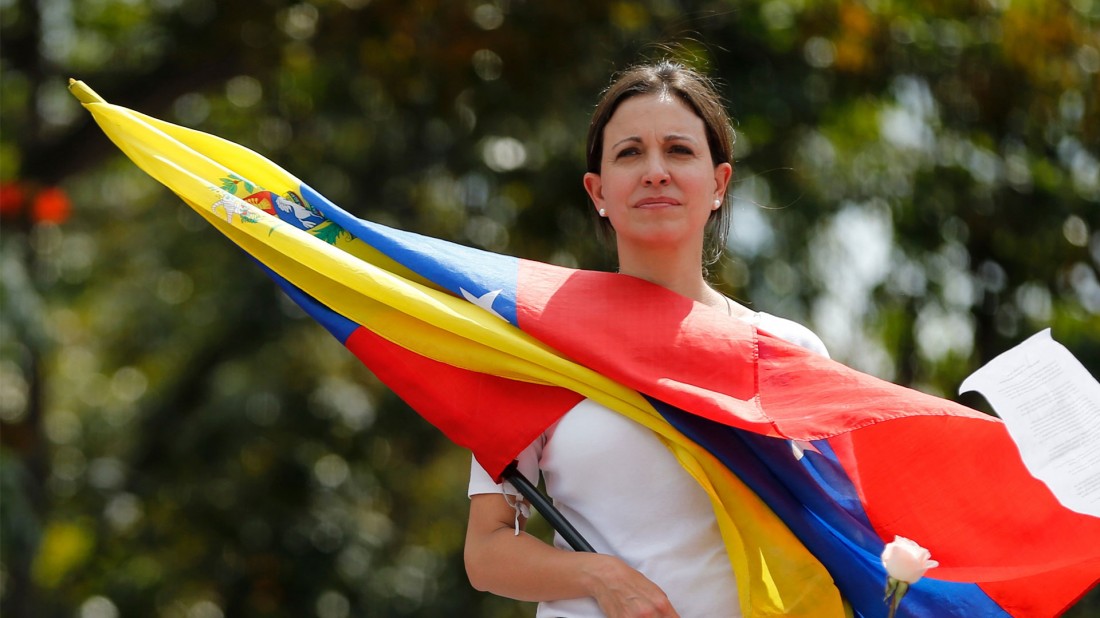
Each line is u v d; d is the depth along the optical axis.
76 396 36.25
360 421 29.84
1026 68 22.31
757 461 6.54
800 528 6.53
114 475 30.03
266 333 29.77
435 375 6.79
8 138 25.03
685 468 6.37
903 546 5.95
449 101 23.20
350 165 25.83
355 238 7.36
